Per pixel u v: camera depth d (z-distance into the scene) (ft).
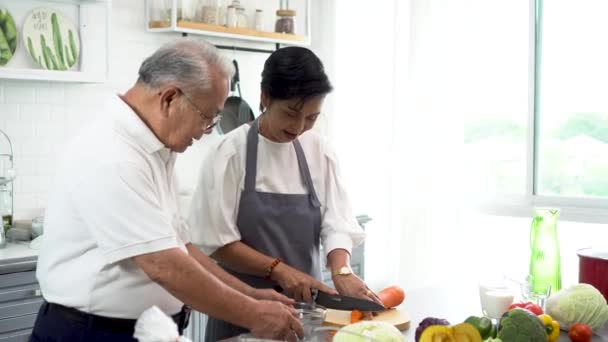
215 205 7.07
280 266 6.99
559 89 12.74
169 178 5.92
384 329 5.27
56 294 5.60
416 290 7.95
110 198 5.21
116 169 5.24
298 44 13.99
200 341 11.05
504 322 5.75
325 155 7.74
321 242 7.80
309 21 14.01
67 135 11.35
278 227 7.34
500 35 13.03
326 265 7.62
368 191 14.32
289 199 7.39
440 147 13.08
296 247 7.45
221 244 7.06
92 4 10.85
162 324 3.82
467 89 12.95
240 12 13.02
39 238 9.87
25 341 9.47
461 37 12.85
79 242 5.48
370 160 14.23
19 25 10.18
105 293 5.48
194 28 12.12
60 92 11.25
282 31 13.65
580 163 12.67
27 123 10.92
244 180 7.26
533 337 5.63
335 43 14.44
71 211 5.42
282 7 14.28
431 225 13.25
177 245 5.48
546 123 12.91
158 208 5.39
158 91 5.44
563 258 12.74
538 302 6.90
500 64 13.09
